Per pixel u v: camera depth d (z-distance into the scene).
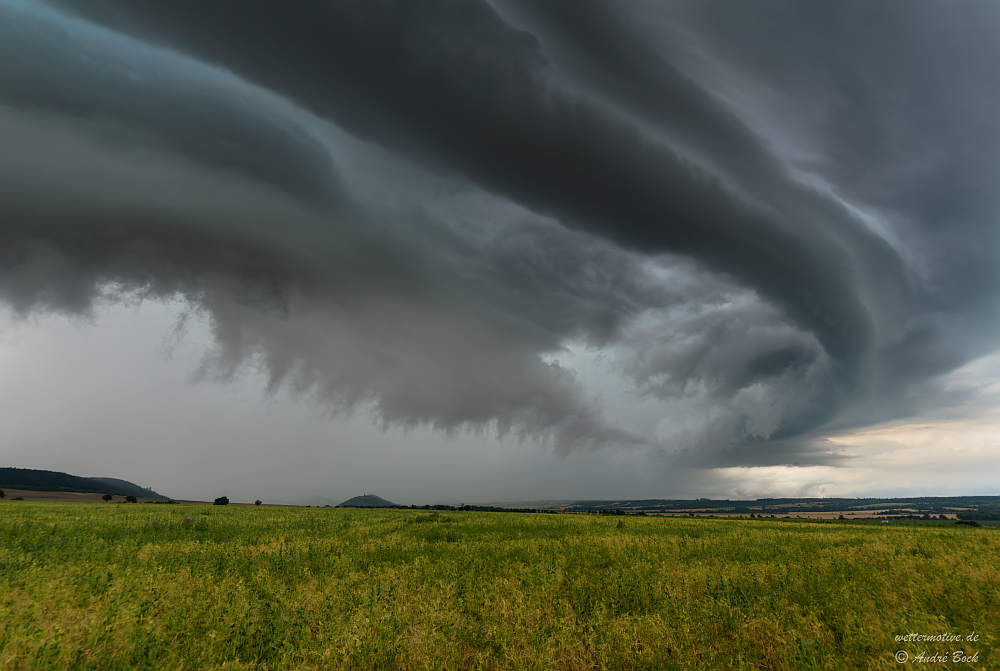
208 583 10.72
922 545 19.50
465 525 33.22
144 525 26.47
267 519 37.25
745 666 6.96
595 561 15.61
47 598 8.91
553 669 6.73
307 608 9.16
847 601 9.81
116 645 6.89
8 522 24.67
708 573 12.34
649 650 7.17
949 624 7.99
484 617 8.70
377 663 6.84
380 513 54.97
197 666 6.62
